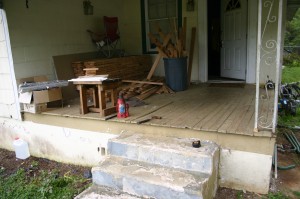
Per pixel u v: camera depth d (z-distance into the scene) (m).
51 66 5.13
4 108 4.71
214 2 8.18
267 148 2.89
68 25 5.51
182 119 3.59
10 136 4.80
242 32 6.25
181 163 2.92
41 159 4.47
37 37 4.81
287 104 5.75
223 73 7.15
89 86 4.11
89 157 4.05
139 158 3.15
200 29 6.39
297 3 6.47
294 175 3.41
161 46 5.72
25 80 4.52
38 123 4.40
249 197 2.98
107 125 3.79
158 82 5.78
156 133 3.46
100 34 6.32
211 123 3.36
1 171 4.05
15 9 4.36
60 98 4.46
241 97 4.89
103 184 3.04
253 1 5.73
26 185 3.61
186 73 5.82
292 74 11.59
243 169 3.06
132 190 2.86
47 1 4.98
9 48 4.32
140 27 7.18
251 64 6.09
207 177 2.75
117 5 7.04
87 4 5.93
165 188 2.65
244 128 3.10
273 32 5.50
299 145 4.23
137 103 4.58
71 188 3.46
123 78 6.18
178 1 6.50
